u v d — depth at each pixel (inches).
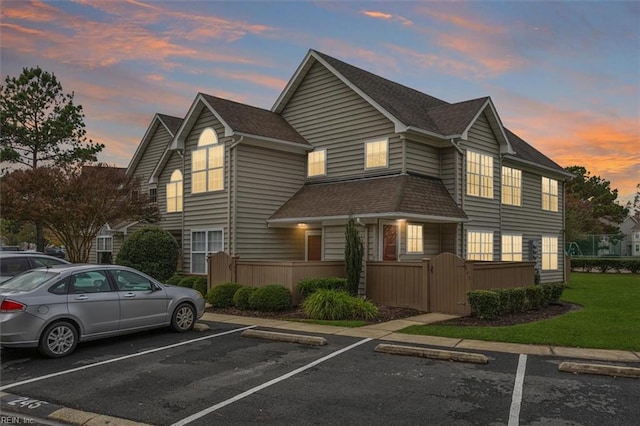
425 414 216.2
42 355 334.3
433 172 699.4
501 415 214.1
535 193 912.9
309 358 319.6
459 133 665.0
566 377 271.4
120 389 258.1
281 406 228.5
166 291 407.2
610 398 235.5
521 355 324.2
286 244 729.6
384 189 636.1
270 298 515.5
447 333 397.4
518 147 904.3
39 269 368.2
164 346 360.5
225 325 448.8
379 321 464.8
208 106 705.6
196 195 737.6
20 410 231.1
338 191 691.4
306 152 768.9
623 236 1947.6
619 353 327.3
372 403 231.3
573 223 1747.0
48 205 708.7
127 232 986.1
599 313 498.9
